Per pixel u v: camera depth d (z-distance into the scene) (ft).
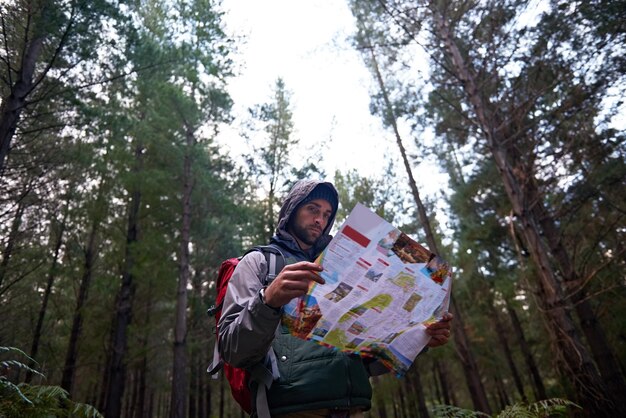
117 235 34.96
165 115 30.01
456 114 23.22
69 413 7.59
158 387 51.83
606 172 21.21
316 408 3.58
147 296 38.99
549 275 14.34
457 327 29.22
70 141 25.53
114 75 21.31
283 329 4.06
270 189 35.09
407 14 19.63
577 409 12.89
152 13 25.76
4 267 27.43
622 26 15.96
